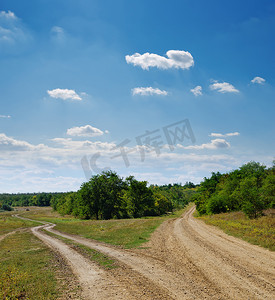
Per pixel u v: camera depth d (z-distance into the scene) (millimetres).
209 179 71625
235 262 11688
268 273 9891
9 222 62281
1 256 16719
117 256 14266
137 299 7461
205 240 18438
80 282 9492
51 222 62406
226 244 16406
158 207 88375
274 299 7367
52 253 17125
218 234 21375
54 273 11070
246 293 7848
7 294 8078
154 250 15570
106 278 9875
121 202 71938
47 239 26969
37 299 7621
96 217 72062
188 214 78938
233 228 23266
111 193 70562
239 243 16609
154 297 7602
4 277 9906
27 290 8641
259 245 15617
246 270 10367
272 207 34562
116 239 22594
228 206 46531
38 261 14070
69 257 15188
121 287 8656
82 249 18219
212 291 8070
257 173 48875
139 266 11602
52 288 8656
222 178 67250
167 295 7766
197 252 14250
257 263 11406
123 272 10648
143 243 18547
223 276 9641
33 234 33344
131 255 14320
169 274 10117
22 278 9953
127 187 73562
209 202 49875
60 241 24625
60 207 116125
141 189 72375
